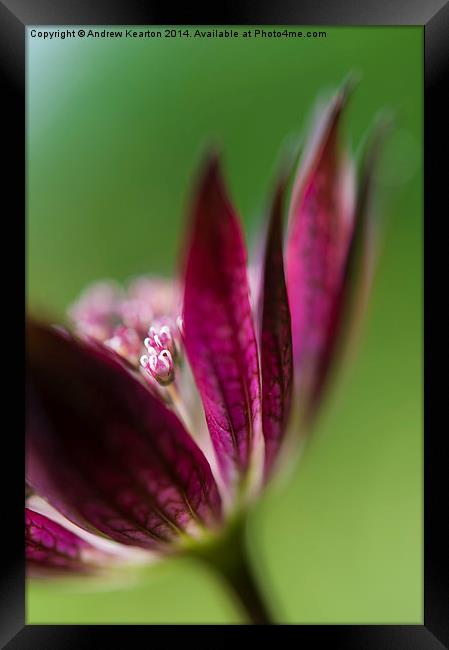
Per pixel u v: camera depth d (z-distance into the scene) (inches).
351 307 2.5
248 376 2.2
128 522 2.2
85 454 2.2
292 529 3.5
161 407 2.2
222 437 2.3
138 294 2.5
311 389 2.5
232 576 2.4
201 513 2.3
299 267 2.4
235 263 2.2
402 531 3.5
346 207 2.4
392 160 2.5
